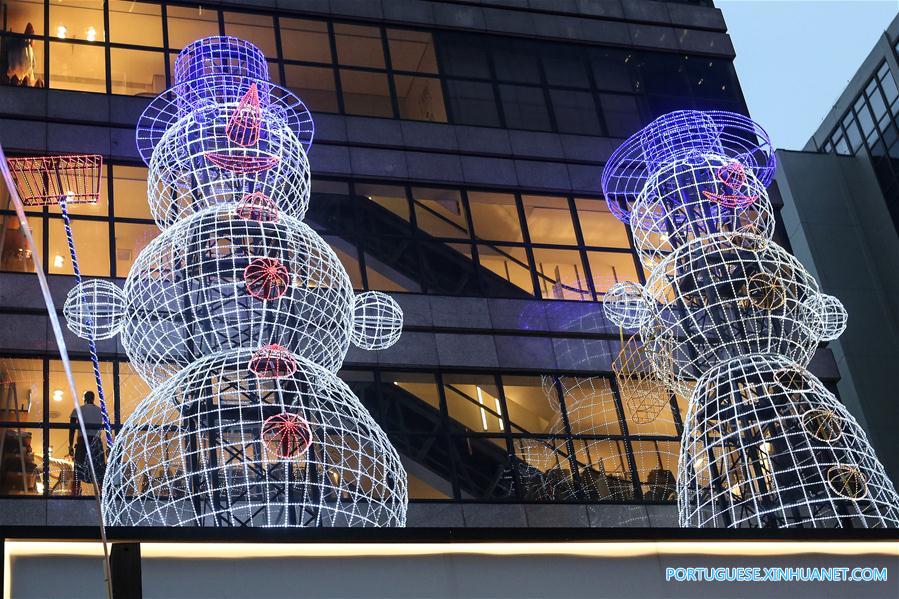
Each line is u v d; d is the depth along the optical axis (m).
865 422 37.66
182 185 17.27
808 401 17.22
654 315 19.30
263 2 30.23
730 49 34.34
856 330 40.00
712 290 18.31
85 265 25.17
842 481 18.77
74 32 28.23
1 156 8.43
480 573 13.46
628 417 26.56
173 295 18.31
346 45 30.56
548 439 25.95
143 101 27.69
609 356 27.45
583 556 13.86
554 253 28.94
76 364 23.88
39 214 25.38
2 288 24.36
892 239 42.03
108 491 16.16
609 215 29.98
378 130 29.45
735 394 18.08
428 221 28.48
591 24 33.41
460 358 26.50
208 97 18.05
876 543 14.80
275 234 16.03
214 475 16.41
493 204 29.28
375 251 27.66
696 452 17.31
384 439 16.06
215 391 16.06
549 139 30.78
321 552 13.10
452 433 25.48
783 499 19.20
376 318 18.97
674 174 18.23
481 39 32.09
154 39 28.75
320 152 28.62
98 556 12.40
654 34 33.88
